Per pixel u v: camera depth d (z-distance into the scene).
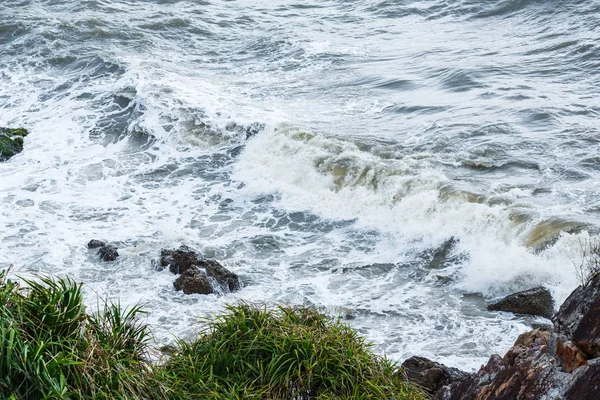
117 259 13.92
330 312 12.21
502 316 11.77
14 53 28.11
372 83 23.20
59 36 29.16
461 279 13.02
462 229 14.15
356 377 7.57
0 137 19.84
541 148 17.22
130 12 32.75
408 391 7.79
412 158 17.12
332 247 14.59
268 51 27.62
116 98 22.58
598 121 18.52
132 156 19.38
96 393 6.34
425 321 11.81
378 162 16.80
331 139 18.30
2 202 16.78
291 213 16.12
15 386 6.10
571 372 5.64
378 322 11.86
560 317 6.34
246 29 30.92
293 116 20.59
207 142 19.56
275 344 7.62
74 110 22.33
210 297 12.48
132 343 7.47
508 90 21.12
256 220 15.94
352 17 31.70
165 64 25.89
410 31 29.05
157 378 7.05
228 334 7.96
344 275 13.44
